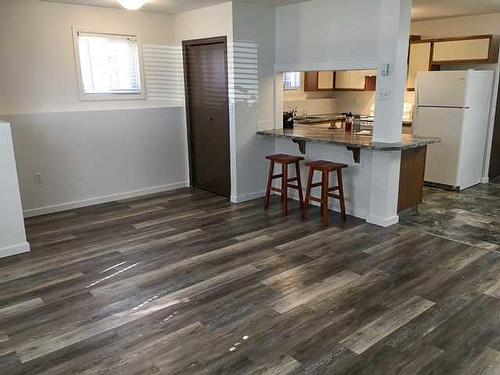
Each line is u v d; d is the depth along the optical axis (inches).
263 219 184.7
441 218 185.3
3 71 177.9
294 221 181.8
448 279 128.8
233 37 190.9
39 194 191.8
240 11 191.0
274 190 196.9
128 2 172.2
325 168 171.3
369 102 301.7
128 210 199.2
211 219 185.3
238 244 157.0
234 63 193.9
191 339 100.0
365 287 124.1
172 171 236.4
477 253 147.9
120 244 157.8
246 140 207.2
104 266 139.4
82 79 200.1
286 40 203.3
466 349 95.6
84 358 93.5
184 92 229.5
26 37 181.5
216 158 221.1
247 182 212.7
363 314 109.9
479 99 228.1
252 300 117.3
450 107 224.5
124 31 209.5
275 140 219.1
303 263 140.5
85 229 173.8
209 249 152.7
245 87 200.8
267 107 212.8
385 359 92.3
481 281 127.5
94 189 208.2
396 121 166.4
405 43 160.6
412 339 99.3
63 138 194.4
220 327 104.7
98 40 202.4
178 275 132.6
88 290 123.7
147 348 96.8
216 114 213.9
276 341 98.9
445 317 108.3
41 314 111.2
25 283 128.0
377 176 172.6
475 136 233.3
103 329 104.3
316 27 188.7
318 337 100.3
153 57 221.6
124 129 213.2
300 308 113.0
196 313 111.1
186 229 173.2
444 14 234.4
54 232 170.2
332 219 183.8
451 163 229.5
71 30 192.9
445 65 254.4
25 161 185.3
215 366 90.4
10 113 181.8
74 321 107.9
